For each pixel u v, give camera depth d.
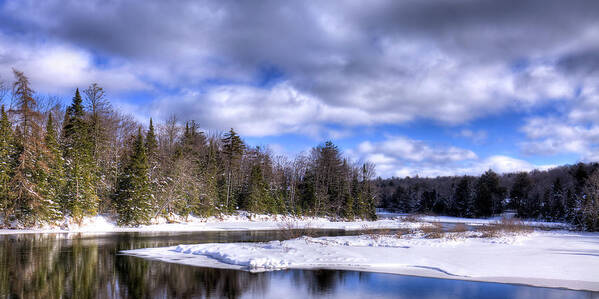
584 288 12.17
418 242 23.72
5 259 17.27
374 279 13.38
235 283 12.59
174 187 46.66
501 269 15.07
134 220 40.91
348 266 15.73
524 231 33.94
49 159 35.97
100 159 46.19
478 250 20.52
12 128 35.53
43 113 47.97
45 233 31.70
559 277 13.72
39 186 34.69
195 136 66.69
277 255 17.94
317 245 21.97
